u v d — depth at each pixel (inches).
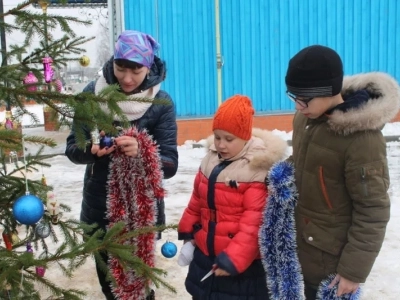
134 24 341.7
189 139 357.7
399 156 304.0
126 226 97.6
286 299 82.5
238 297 87.7
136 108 98.3
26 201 73.5
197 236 91.3
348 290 79.0
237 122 82.9
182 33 348.5
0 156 96.2
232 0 351.3
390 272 144.2
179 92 354.6
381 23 367.6
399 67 372.5
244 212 84.7
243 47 357.1
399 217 190.9
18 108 84.7
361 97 77.6
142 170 96.0
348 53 368.5
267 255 83.5
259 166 84.2
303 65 77.7
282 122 366.0
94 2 402.9
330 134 80.1
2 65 86.6
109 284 105.6
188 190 239.5
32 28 85.9
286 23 359.3
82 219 107.7
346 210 81.7
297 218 86.2
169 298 131.7
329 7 362.0
